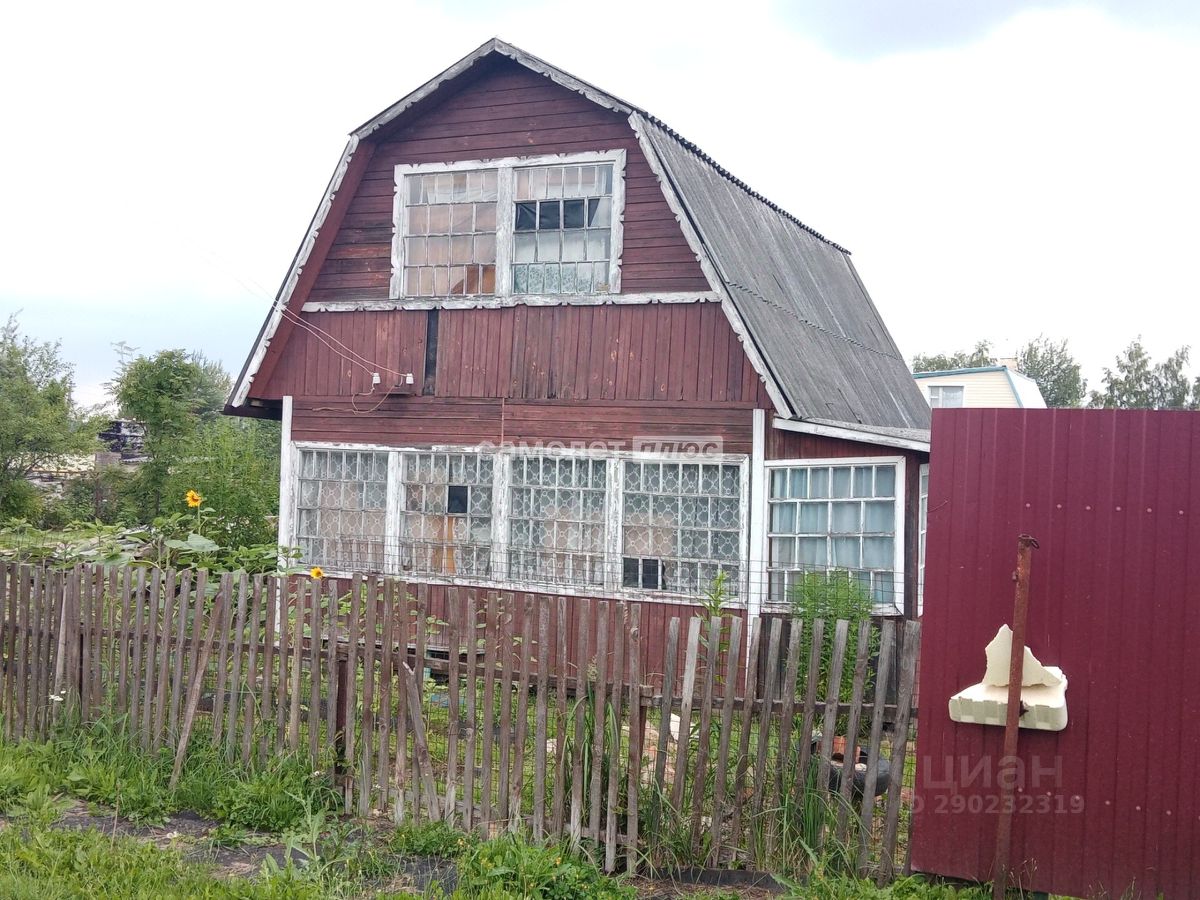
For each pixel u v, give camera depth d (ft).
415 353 42.32
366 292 43.24
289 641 23.48
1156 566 18.11
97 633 25.76
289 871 18.58
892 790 18.75
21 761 24.22
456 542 41.34
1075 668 18.42
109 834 20.95
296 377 44.29
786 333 40.96
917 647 18.86
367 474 43.11
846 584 31.50
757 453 36.83
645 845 19.83
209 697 24.41
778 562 36.60
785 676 19.21
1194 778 17.71
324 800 22.34
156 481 73.15
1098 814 18.17
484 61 40.78
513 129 41.06
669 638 20.12
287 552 35.37
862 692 18.92
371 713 22.40
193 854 20.27
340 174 42.42
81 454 94.68
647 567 38.42
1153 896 17.84
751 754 19.45
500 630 21.33
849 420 41.73
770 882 19.02
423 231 42.55
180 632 24.48
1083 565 18.45
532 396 40.32
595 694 20.52
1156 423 18.22
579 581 39.27
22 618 26.94
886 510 34.55
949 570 19.12
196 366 78.59
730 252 39.81
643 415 38.60
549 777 21.30
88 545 34.12
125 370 87.25
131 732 24.89
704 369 37.78
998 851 18.02
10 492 87.81
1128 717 18.11
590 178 39.99
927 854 18.83
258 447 70.28
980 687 18.62
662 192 38.58
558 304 40.04
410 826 20.98
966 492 19.11
